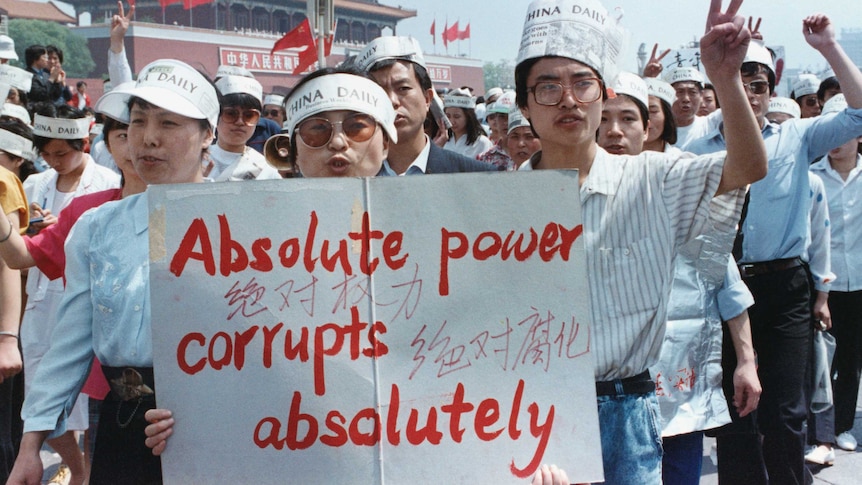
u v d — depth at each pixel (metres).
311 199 2.38
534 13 2.84
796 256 4.71
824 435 5.75
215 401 2.40
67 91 11.32
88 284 2.75
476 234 2.37
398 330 2.38
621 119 3.85
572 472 2.39
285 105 3.25
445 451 2.38
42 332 4.88
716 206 2.81
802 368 4.65
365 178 2.37
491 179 2.37
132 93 2.76
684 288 3.66
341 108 3.04
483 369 2.38
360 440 2.38
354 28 76.12
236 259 2.39
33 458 2.69
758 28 5.08
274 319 2.38
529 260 2.38
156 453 2.41
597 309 2.80
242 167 5.02
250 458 2.40
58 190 5.30
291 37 17.88
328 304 2.38
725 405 3.71
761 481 4.38
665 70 6.47
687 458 3.63
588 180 2.81
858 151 6.28
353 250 2.38
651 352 2.83
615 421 2.82
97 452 2.71
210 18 66.88
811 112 8.09
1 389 4.41
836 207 6.01
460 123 8.15
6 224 3.54
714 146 5.30
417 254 2.37
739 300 3.92
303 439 2.39
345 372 2.38
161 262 2.39
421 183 2.37
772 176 4.76
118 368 2.67
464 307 2.38
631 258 2.79
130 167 3.68
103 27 65.94
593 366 2.54
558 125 2.78
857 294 6.03
